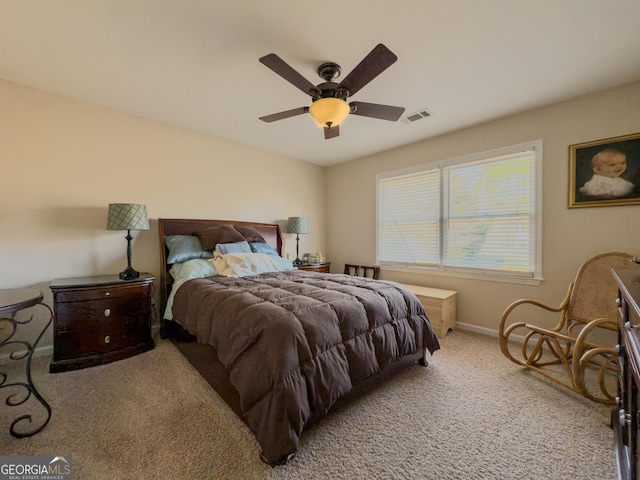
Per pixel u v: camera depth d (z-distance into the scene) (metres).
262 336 1.42
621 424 1.26
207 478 1.21
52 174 2.44
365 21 1.60
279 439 1.23
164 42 1.78
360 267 4.35
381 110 2.01
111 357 2.31
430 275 3.57
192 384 1.97
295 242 4.47
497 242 2.99
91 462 1.29
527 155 2.77
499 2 1.46
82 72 2.12
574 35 1.70
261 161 4.00
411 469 1.27
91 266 2.65
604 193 2.36
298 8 1.50
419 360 2.28
